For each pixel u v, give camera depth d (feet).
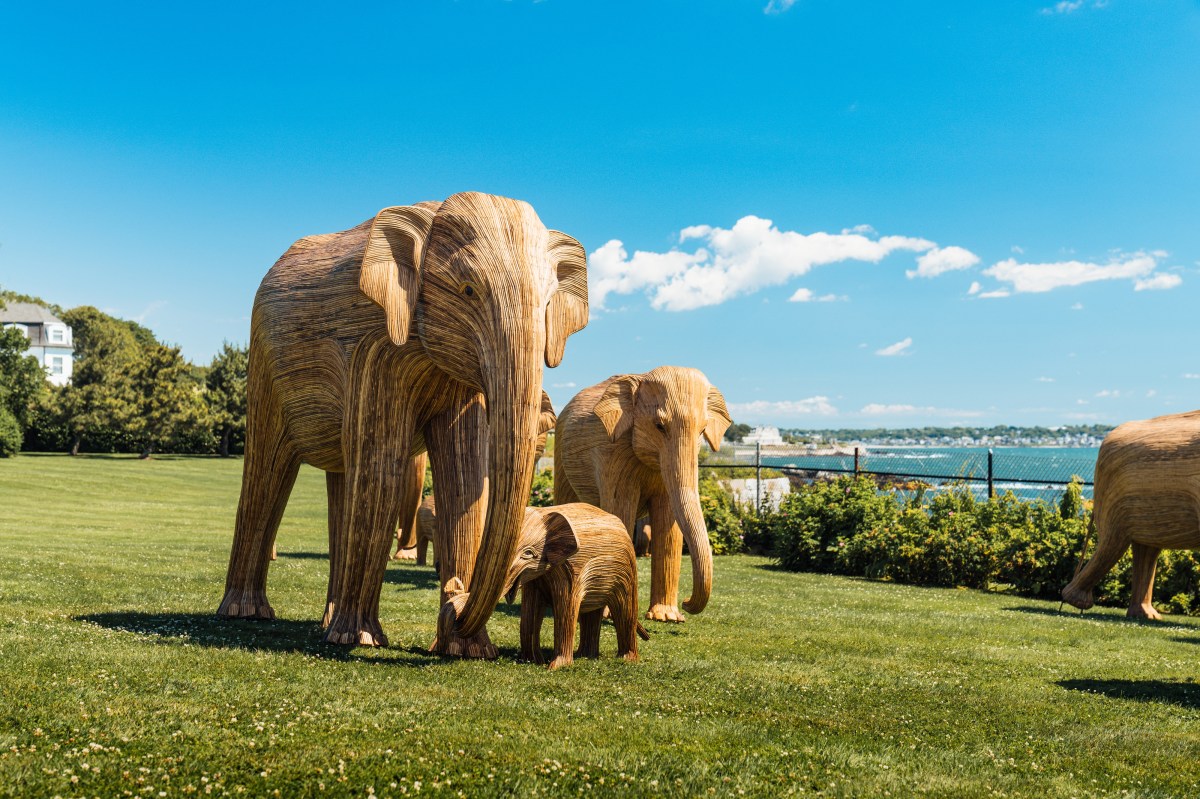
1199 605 45.60
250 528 29.40
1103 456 42.78
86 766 13.23
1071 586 44.37
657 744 16.25
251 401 28.84
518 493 21.08
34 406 213.05
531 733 16.40
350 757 14.38
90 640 23.00
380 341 23.97
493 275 21.67
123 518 81.05
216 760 13.93
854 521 59.93
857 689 22.33
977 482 61.26
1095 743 18.10
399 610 33.32
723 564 63.05
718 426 33.63
